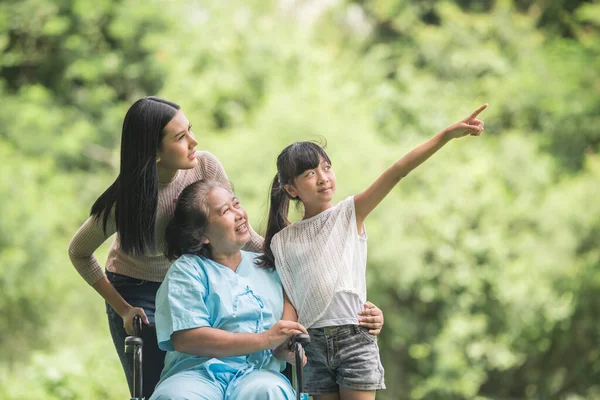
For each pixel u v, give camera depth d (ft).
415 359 51.39
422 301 51.03
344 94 54.54
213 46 60.64
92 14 61.36
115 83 63.46
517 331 49.57
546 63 60.34
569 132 58.13
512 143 53.47
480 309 50.19
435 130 56.70
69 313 49.70
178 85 58.44
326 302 16.37
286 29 62.49
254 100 59.31
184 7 63.41
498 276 49.37
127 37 61.67
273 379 15.56
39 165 54.60
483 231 49.98
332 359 16.42
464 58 60.95
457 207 50.19
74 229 54.24
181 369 16.22
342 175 47.44
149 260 17.98
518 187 52.70
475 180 51.19
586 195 50.75
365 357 16.33
